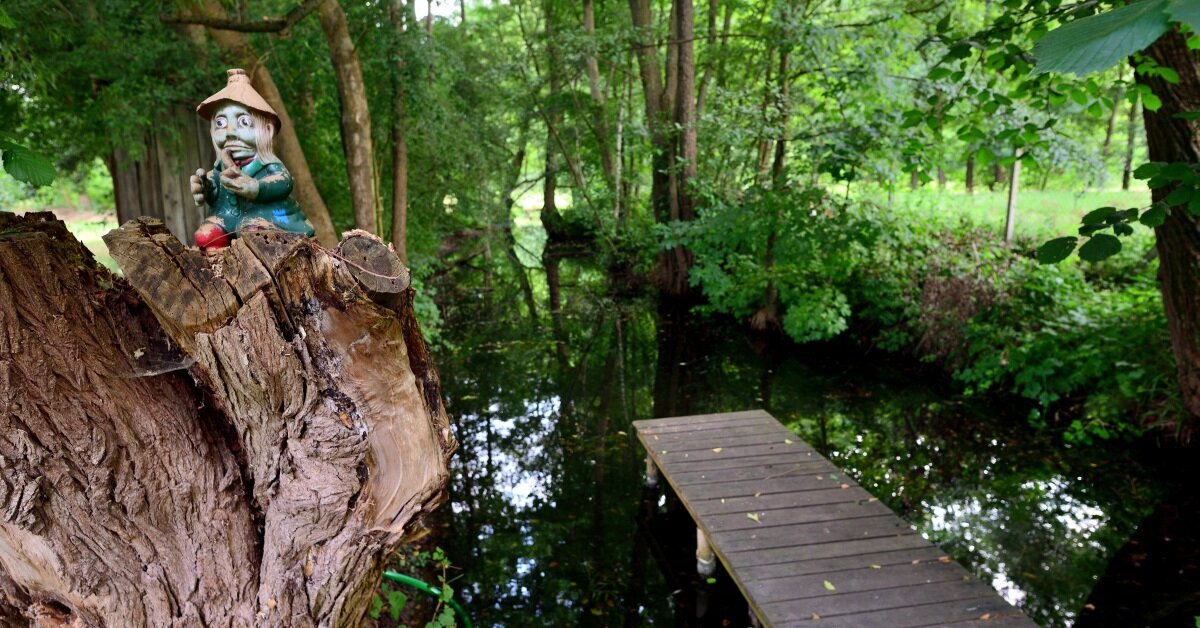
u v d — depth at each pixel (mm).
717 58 10758
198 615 1535
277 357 1407
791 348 8961
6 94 5648
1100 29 793
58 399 1358
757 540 3809
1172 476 5227
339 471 1498
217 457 1587
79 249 1512
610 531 5039
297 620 1550
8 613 1506
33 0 4867
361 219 6973
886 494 5348
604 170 14078
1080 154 6172
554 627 4016
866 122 7320
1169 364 5508
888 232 8078
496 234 14695
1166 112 4098
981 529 4801
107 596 1472
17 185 8898
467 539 4910
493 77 11281
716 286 10070
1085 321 6254
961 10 7973
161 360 1505
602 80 15547
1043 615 3908
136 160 6434
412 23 7648
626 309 11281
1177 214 4555
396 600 3184
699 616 4129
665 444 5156
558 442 6508
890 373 7832
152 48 5945
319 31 7496
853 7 8766
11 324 1302
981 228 8867
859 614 3162
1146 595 4008
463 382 8133
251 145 1993
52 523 1389
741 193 10211
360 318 1479
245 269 1379
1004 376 6848
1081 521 4820
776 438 5223
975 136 3639
